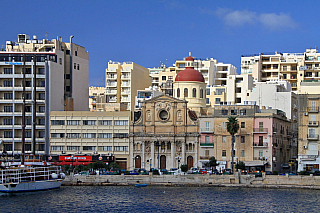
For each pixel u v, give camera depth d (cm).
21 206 11088
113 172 14788
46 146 16938
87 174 14588
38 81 17175
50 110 17062
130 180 14200
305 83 18338
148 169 16550
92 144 16850
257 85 18650
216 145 16012
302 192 12619
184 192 12725
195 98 17500
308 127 14350
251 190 13012
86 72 19750
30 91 17025
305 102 14412
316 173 13688
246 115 15725
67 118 16975
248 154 15625
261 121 15625
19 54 17175
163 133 16575
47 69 17100
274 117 15712
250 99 18712
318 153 14212
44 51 18050
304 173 13725
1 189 12494
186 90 17525
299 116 14438
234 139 15775
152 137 16588
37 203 11412
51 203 11419
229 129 14975
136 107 19088
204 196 12125
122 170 15350
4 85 17100
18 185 12619
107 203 11394
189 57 18225
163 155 16575
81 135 16900
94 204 11300
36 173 13250
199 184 13800
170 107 16612
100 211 10638
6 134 16975
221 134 15988
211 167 15650
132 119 17188
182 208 10856
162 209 10788
